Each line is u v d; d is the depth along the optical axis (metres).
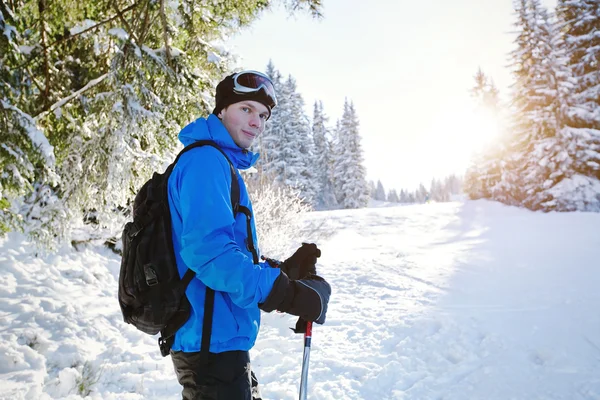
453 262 8.97
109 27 5.02
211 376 1.43
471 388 3.46
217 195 1.39
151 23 4.64
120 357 4.17
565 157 20.16
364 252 10.75
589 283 6.31
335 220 17.48
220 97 1.73
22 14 4.41
